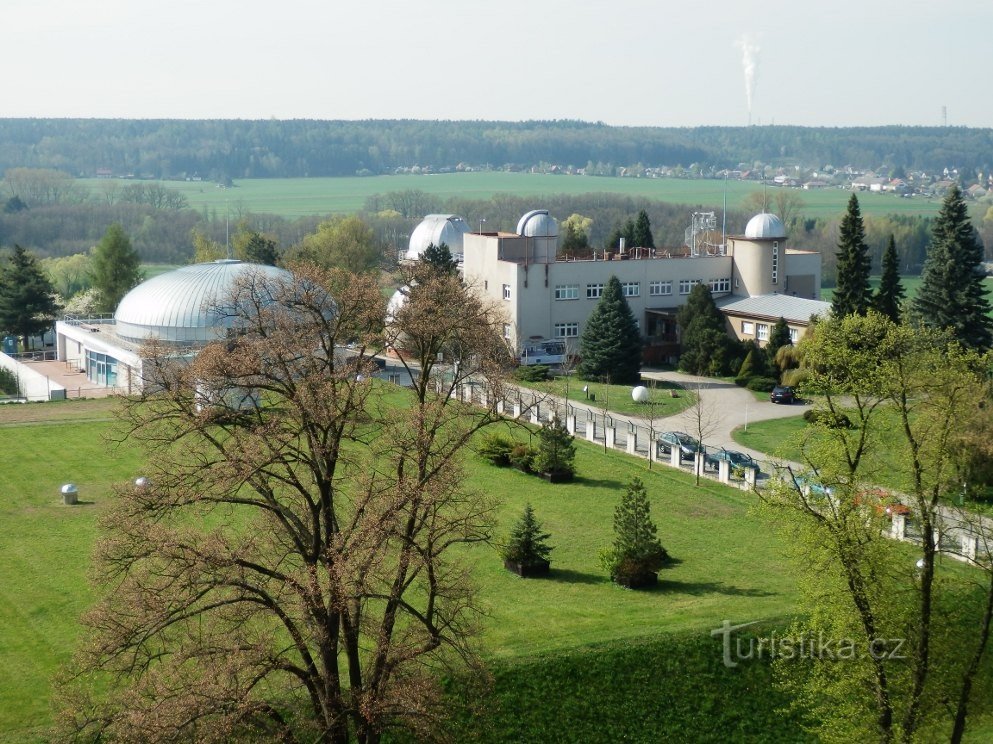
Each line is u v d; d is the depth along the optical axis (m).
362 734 37.69
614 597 54.78
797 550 44.16
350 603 38.19
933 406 43.09
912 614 42.72
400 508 38.03
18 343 142.75
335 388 39.31
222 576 36.69
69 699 37.75
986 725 47.53
